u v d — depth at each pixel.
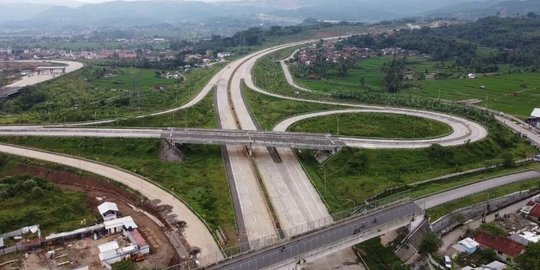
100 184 126.81
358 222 99.94
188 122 179.25
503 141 163.25
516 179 132.25
